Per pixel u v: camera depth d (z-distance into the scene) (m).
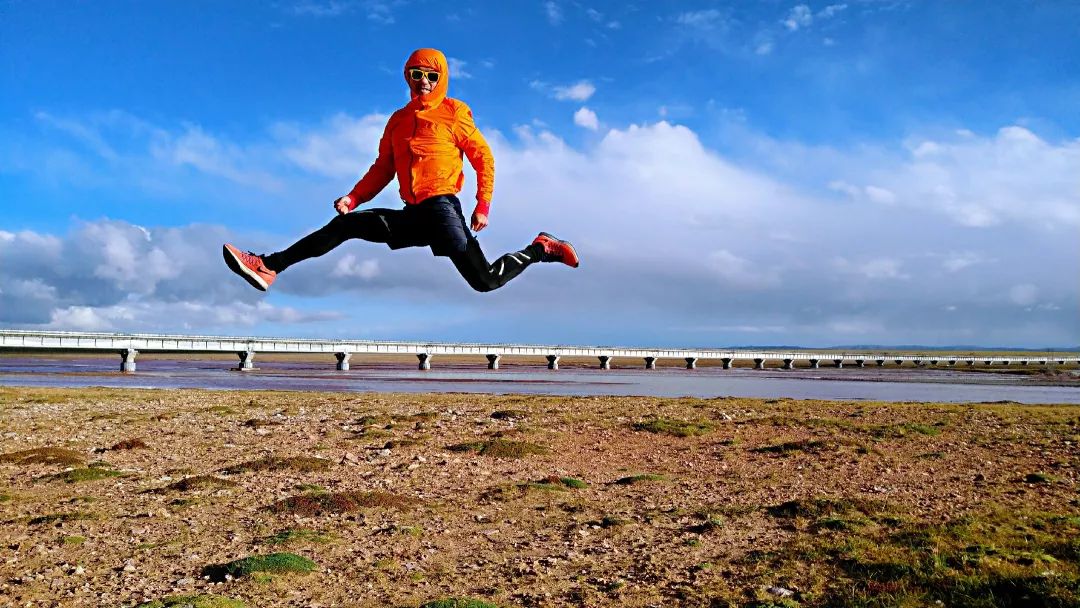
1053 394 63.78
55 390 45.16
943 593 9.77
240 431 27.48
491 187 6.00
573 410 36.28
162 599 9.83
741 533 13.59
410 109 5.93
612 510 15.62
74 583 10.55
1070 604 9.03
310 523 14.16
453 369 117.00
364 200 6.10
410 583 10.71
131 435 26.17
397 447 23.95
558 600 10.00
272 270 5.57
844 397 57.78
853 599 9.70
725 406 39.03
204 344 90.75
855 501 15.80
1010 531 13.02
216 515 14.73
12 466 19.84
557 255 6.34
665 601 9.94
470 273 5.71
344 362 104.50
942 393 64.50
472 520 14.64
